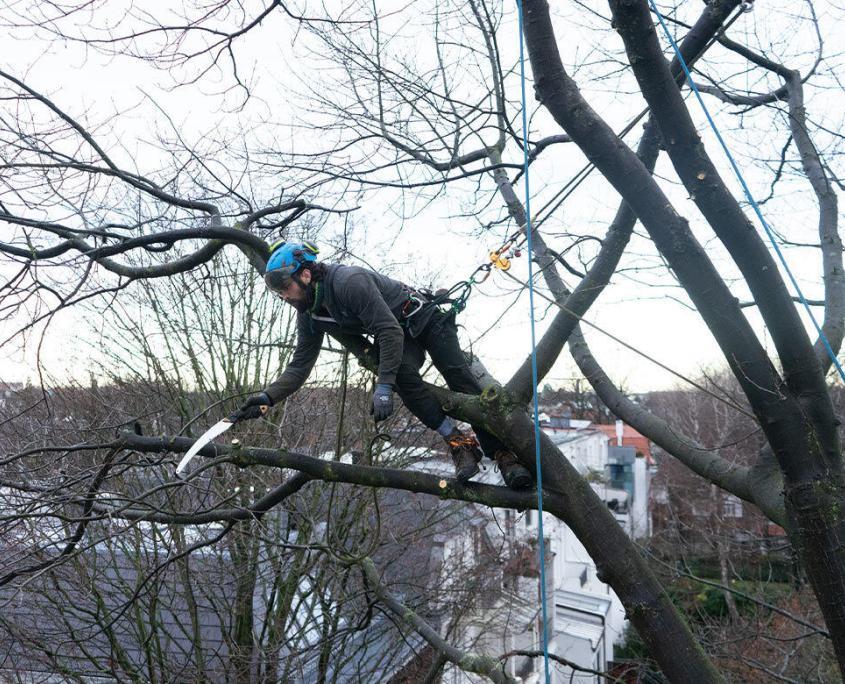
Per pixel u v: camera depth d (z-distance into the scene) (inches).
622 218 124.1
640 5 89.7
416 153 202.4
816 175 161.9
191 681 308.2
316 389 352.2
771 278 99.5
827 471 103.5
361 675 356.5
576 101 99.5
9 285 139.6
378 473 123.0
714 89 183.2
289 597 322.7
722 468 143.9
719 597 482.9
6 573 161.6
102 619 273.0
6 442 261.7
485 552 421.7
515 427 116.7
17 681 268.2
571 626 746.8
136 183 168.7
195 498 309.3
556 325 123.6
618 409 170.4
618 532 117.4
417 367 123.1
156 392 360.5
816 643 310.7
